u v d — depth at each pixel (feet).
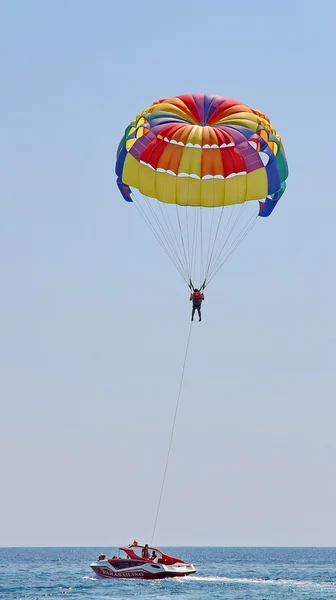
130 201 531.09
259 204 540.11
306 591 606.55
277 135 518.78
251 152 492.54
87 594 575.79
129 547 653.30
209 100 509.35
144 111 509.76
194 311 489.26
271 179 500.33
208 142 486.79
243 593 586.86
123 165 512.22
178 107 506.48
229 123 499.51
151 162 496.64
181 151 494.18
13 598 565.12
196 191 500.74
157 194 503.61
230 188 499.10
